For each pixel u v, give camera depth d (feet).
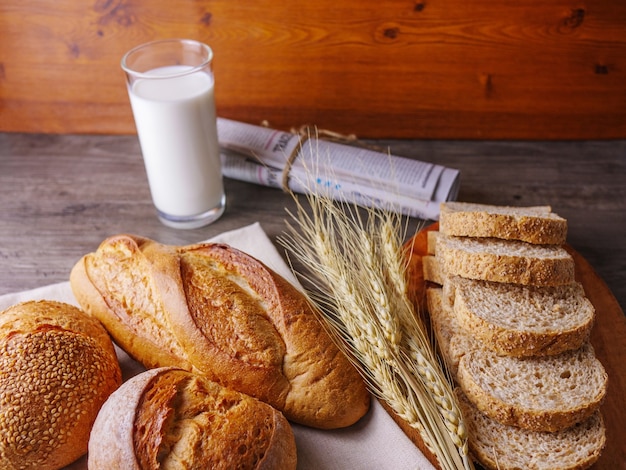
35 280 1.65
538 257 1.37
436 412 1.18
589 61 2.00
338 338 1.32
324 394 1.22
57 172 2.05
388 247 1.41
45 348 1.22
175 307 1.27
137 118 1.65
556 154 2.12
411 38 1.98
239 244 1.68
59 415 1.16
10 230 1.82
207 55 1.66
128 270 1.39
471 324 1.32
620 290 1.61
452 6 1.91
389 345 1.24
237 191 1.97
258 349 1.24
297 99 2.13
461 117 2.14
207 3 1.94
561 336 1.27
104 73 2.10
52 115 2.19
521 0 1.89
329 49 2.01
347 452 1.22
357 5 1.92
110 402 1.13
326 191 1.70
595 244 1.75
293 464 1.13
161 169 1.70
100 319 1.39
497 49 1.99
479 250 1.44
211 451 1.06
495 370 1.30
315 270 1.49
